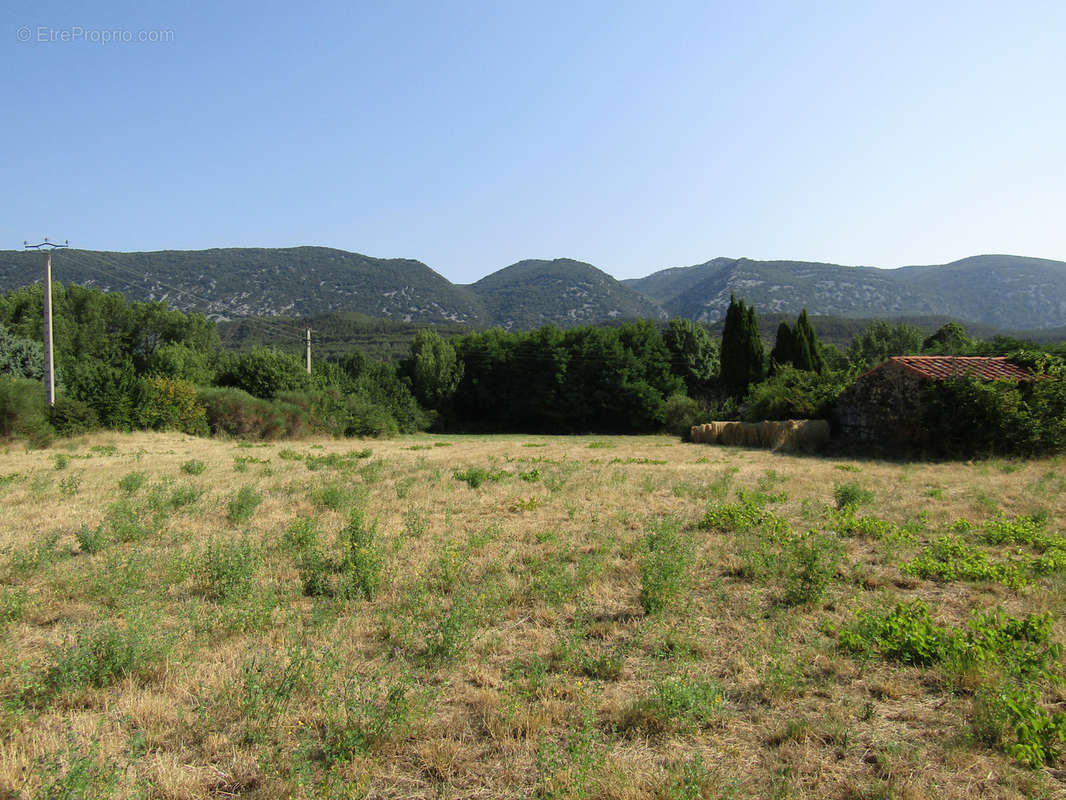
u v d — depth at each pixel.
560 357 54.75
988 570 7.58
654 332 58.06
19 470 17.86
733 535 9.73
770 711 4.59
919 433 22.38
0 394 24.81
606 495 13.60
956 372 22.25
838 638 5.81
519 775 3.81
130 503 11.88
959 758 3.94
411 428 52.28
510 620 6.39
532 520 11.09
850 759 4.01
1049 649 5.10
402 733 4.14
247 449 26.44
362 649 5.61
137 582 7.22
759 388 31.33
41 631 6.05
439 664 5.27
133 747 3.92
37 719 4.38
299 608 6.69
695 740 4.21
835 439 25.55
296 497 13.38
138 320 62.75
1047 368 22.42
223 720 4.38
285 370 40.78
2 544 9.16
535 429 58.06
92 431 27.98
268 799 3.55
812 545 7.69
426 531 10.09
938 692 4.89
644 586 6.72
